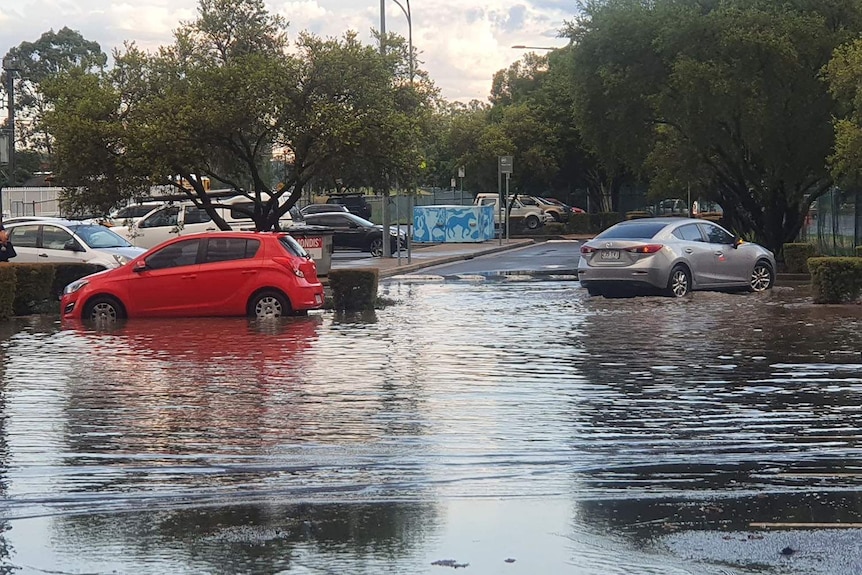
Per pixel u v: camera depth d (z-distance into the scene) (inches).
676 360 553.3
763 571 234.2
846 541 255.9
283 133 991.6
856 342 617.0
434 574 233.9
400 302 906.1
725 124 1312.7
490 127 2684.5
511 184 2716.5
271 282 780.6
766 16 1262.3
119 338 661.3
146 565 241.1
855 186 1237.1
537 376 505.4
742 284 984.9
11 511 289.9
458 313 807.1
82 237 1006.4
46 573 236.4
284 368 532.4
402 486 315.3
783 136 1282.0
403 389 471.2
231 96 965.2
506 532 266.7
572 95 1454.2
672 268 932.6
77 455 354.3
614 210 2637.8
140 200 1098.1
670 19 1311.5
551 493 307.1
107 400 448.1
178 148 952.9
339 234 1631.4
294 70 975.6
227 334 678.5
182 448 363.3
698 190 1497.3
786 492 307.0
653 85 1359.5
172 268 784.3
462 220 2016.5
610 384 482.6
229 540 260.2
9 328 726.5
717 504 293.6
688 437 377.7
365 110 989.2
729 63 1270.9
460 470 334.0
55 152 985.5
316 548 253.3
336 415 415.2
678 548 251.1
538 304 877.8
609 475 328.2
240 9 1023.6
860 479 322.3
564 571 235.5
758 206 1421.0
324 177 1032.2
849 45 1144.8
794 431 386.9
